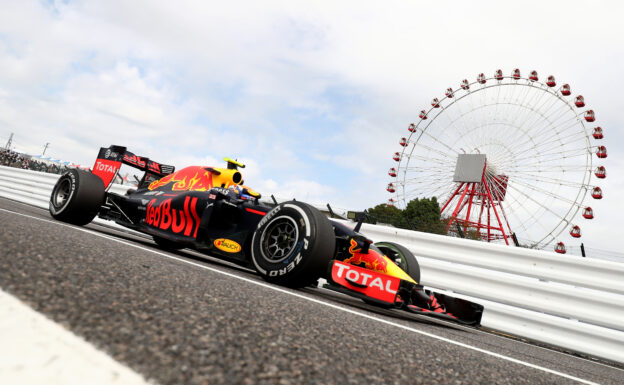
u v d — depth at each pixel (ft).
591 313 12.37
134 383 1.91
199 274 6.79
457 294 15.17
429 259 16.11
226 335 3.17
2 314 2.34
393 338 5.20
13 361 1.81
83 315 2.74
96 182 14.37
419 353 4.61
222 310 4.07
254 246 9.98
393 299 8.36
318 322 4.86
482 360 5.31
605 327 12.25
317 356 3.27
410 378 3.37
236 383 2.24
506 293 14.01
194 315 3.55
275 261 9.39
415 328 7.27
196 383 2.10
